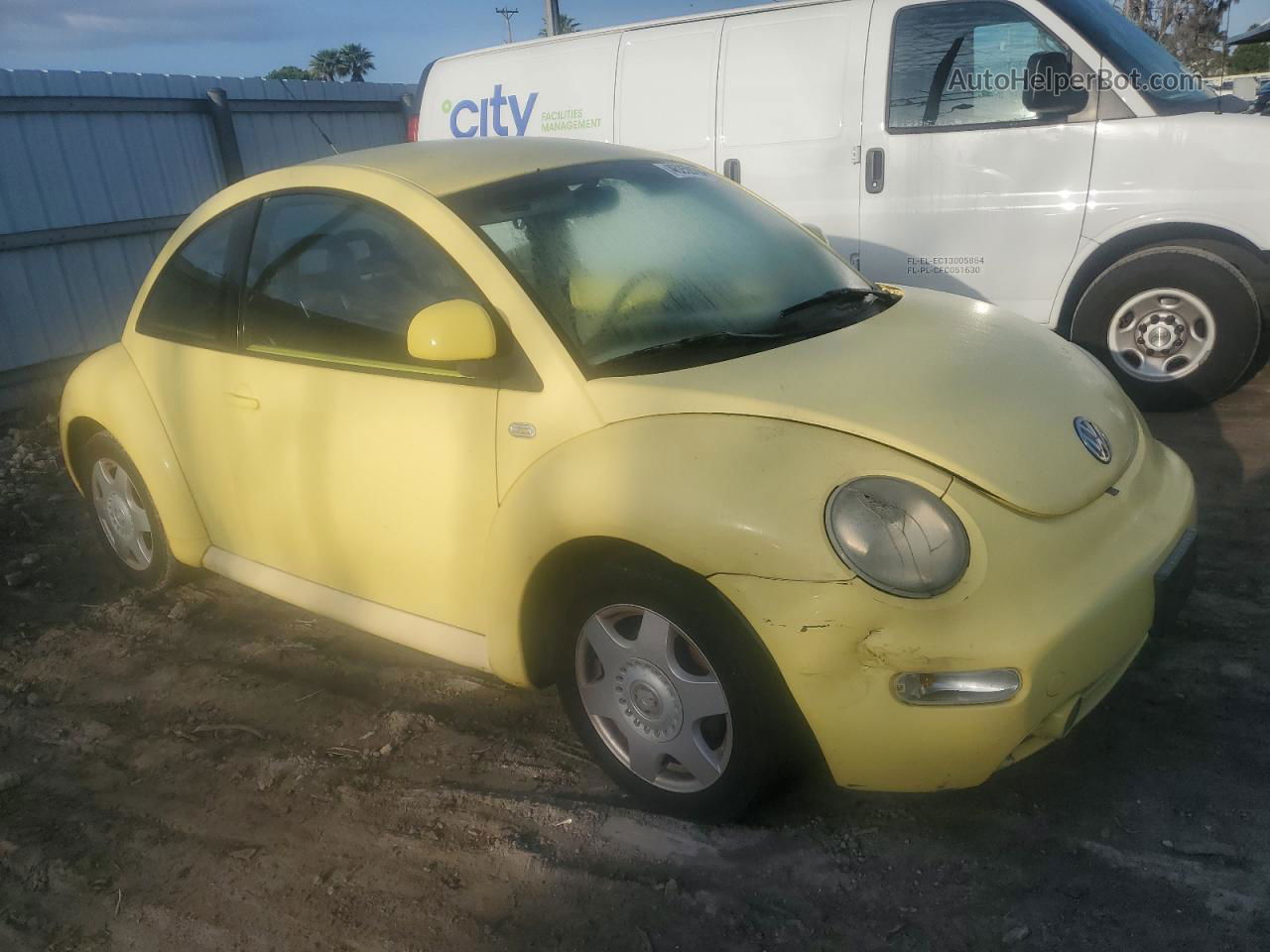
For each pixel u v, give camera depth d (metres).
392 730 3.26
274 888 2.62
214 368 3.57
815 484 2.32
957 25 5.56
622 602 2.58
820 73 5.97
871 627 2.22
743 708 2.41
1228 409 5.37
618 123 6.70
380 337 3.10
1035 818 2.58
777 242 3.53
